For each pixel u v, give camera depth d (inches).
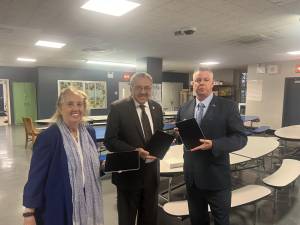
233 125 72.0
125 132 76.3
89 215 58.4
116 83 497.7
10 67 428.5
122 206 78.4
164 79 541.3
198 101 76.6
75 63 381.4
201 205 80.0
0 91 501.7
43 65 408.2
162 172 100.8
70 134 58.8
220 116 72.3
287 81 344.8
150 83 78.0
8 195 137.9
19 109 438.9
